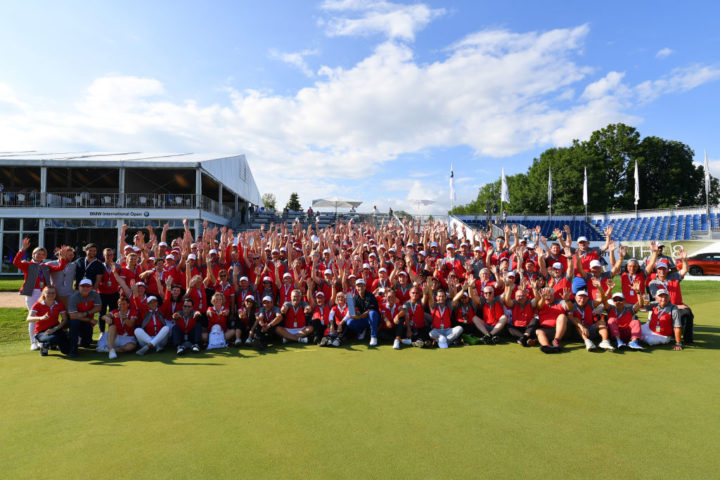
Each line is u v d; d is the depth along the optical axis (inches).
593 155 1988.2
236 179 1441.9
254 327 300.8
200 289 307.3
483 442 144.9
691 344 290.4
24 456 137.2
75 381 216.7
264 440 147.4
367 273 357.7
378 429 155.9
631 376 219.5
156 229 1066.7
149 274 312.0
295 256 408.5
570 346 290.2
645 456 134.6
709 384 205.8
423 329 308.2
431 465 129.2
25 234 1046.4
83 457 136.3
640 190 2039.9
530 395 191.6
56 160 1040.2
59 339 269.6
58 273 305.1
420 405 179.8
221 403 183.6
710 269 849.5
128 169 1214.9
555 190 1891.0
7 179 1255.5
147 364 251.6
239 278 345.4
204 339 297.4
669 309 285.3
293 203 3228.3
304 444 144.2
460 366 243.0
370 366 244.5
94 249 320.2
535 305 303.7
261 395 193.8
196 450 140.4
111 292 328.5
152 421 164.6
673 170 1961.1
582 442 144.6
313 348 294.7
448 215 1221.1
